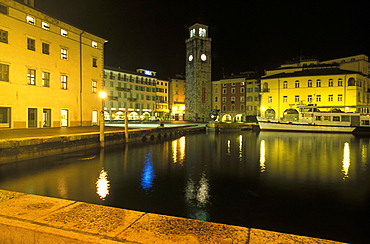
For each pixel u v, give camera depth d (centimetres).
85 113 3500
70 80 3247
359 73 5634
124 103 7519
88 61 3559
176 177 1375
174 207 922
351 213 873
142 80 8175
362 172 1510
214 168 1623
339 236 711
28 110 2723
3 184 1156
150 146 2709
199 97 8281
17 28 2595
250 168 1628
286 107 6241
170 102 9400
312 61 6744
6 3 2491
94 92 3684
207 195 1066
